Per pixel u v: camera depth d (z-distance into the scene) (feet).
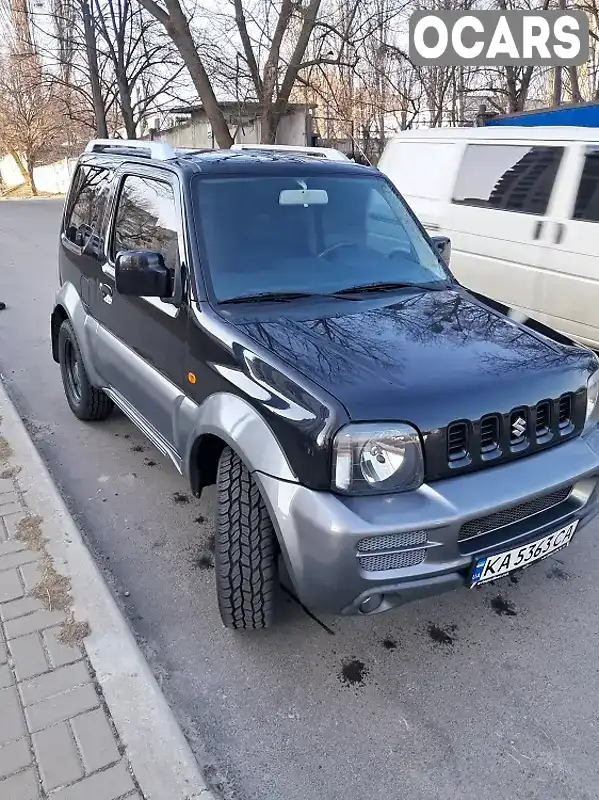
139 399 12.25
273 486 7.95
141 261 10.09
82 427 16.78
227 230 10.71
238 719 8.29
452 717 8.32
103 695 8.23
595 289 18.67
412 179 24.29
